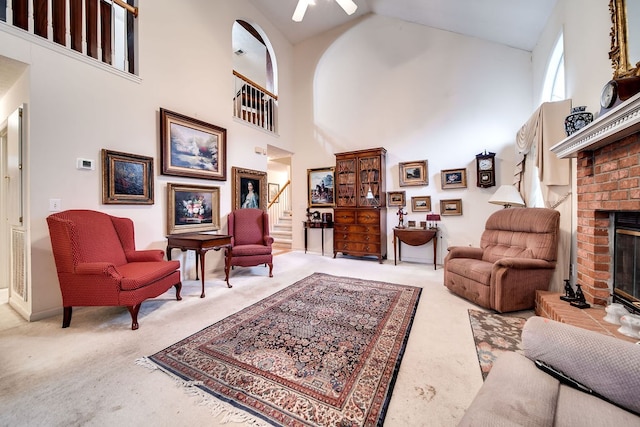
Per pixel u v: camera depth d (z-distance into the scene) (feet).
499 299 7.80
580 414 2.42
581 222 7.25
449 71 15.19
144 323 7.43
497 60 14.08
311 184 19.30
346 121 18.20
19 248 8.16
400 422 4.03
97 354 5.85
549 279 8.28
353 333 6.82
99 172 8.98
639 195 5.31
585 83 7.86
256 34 18.15
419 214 15.88
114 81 9.41
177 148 11.39
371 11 16.97
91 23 9.29
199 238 9.99
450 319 7.63
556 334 3.09
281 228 23.84
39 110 7.66
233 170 14.32
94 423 4.03
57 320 7.63
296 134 19.89
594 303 6.66
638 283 5.64
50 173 7.88
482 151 14.40
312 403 4.43
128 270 7.81
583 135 6.26
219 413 4.24
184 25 11.89
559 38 9.87
